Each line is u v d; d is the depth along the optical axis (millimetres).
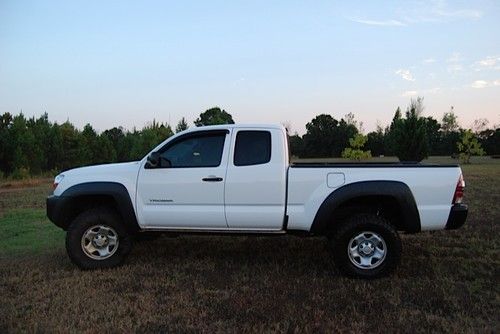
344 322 4074
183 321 4148
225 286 5090
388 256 5246
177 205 5695
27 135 25156
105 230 5844
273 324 4012
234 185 5539
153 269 5781
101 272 5676
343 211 5582
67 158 27875
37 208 11805
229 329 3945
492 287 4961
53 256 6566
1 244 7332
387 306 4434
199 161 5766
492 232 7758
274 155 5523
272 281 5250
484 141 63344
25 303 4641
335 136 57719
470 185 15891
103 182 5820
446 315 4234
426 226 5312
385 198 5445
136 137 31406
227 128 5734
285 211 5453
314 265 5902
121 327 4000
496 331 3863
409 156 30625
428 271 5566
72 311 4402
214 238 7539
